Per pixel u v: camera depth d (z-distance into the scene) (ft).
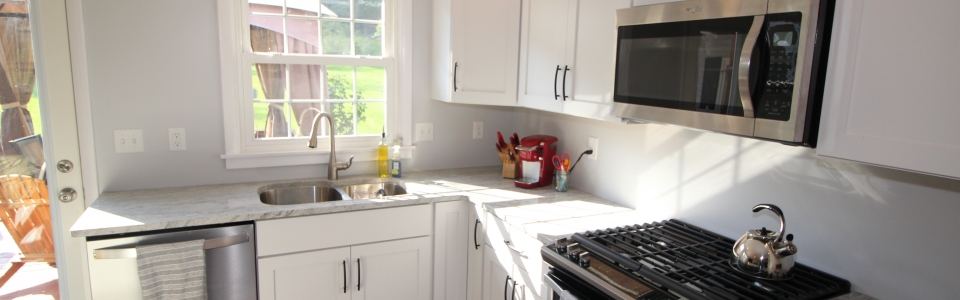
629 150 7.82
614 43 6.19
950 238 4.46
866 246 5.06
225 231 6.71
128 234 6.35
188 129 8.13
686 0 5.18
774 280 5.08
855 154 4.00
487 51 8.36
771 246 5.13
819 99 4.29
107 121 7.63
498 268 7.59
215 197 7.59
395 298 8.03
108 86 7.55
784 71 4.32
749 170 6.08
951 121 3.40
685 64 5.24
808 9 4.09
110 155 7.73
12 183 7.32
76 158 7.49
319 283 7.41
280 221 7.00
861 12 3.86
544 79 7.58
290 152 8.74
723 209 6.42
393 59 9.38
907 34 3.60
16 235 7.45
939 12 3.42
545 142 8.87
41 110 7.28
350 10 8.99
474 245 8.23
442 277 8.33
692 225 6.77
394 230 7.80
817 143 4.29
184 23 7.84
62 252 7.64
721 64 4.85
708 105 5.03
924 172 3.58
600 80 6.50
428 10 9.40
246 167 8.55
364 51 9.21
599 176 8.48
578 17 6.81
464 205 8.28
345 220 7.41
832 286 5.05
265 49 8.54
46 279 7.68
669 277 5.05
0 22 6.93
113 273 6.27
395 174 9.23
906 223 4.75
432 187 8.62
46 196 7.52
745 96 4.57
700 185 6.71
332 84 9.05
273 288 7.13
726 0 4.75
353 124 9.34
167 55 7.81
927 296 4.65
